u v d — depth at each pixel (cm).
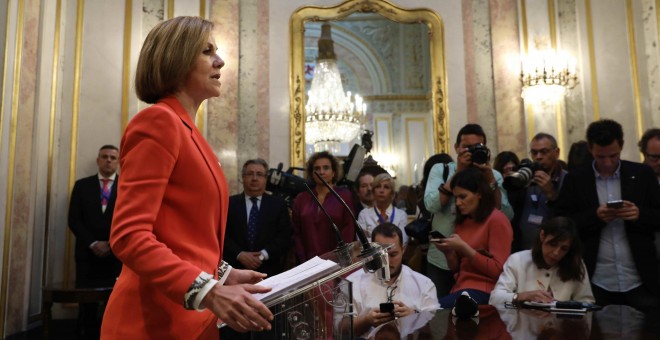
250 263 395
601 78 532
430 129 563
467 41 569
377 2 571
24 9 439
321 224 410
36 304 465
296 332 120
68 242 495
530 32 552
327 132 555
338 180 450
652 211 303
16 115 427
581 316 202
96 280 430
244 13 559
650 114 491
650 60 491
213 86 135
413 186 541
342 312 129
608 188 323
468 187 306
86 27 521
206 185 123
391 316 211
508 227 304
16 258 429
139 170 114
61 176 500
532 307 228
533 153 394
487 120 558
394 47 573
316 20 568
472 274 289
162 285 108
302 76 557
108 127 512
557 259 262
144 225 111
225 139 533
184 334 117
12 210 421
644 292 303
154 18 537
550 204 348
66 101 509
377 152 559
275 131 547
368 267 136
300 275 117
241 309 104
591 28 542
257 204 422
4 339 408
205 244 122
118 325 115
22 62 438
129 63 522
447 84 562
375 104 567
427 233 356
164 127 118
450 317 204
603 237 315
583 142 422
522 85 550
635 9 505
